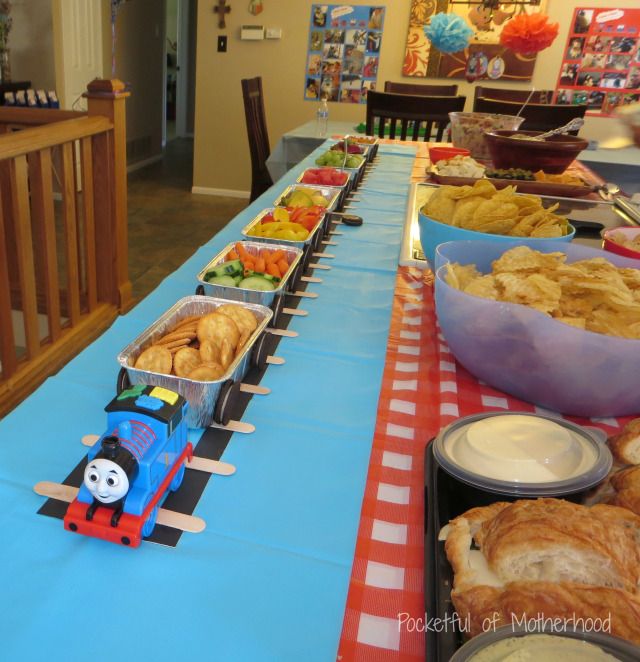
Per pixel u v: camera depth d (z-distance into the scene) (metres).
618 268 0.84
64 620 0.45
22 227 1.64
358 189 1.90
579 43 3.88
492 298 0.75
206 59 4.37
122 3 4.77
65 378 0.76
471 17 3.90
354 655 0.45
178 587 0.49
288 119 4.42
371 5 4.02
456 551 0.47
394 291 1.12
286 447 0.66
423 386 0.81
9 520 0.54
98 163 2.03
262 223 1.22
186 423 0.61
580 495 0.54
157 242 3.54
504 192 1.11
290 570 0.51
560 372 0.70
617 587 0.42
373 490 0.62
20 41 4.05
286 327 0.95
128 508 0.51
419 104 2.88
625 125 1.60
